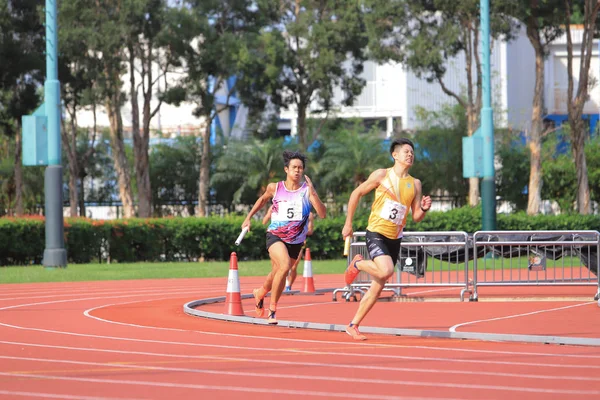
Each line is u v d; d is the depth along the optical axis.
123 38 77.31
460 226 64.25
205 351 16.98
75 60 78.31
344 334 19.64
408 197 18.36
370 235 18.50
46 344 18.14
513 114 104.12
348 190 90.56
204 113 83.81
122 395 12.66
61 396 12.63
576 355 16.20
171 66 85.19
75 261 58.75
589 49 70.62
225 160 89.50
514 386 13.09
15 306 27.69
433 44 72.19
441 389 12.91
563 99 110.25
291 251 21.81
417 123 105.19
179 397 12.49
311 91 85.12
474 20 73.12
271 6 85.75
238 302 23.42
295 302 29.22
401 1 72.31
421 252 29.72
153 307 27.06
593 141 87.81
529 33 72.00
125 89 100.31
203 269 48.69
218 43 79.19
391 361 15.56
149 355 16.47
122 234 59.75
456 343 18.02
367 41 83.94
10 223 56.34
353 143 90.56
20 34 75.31
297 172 21.48
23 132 49.06
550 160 88.94
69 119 108.06
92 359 16.02
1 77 73.88
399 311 25.47
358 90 85.50
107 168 102.44
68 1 76.06
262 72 82.81
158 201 98.38
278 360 15.77
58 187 49.59
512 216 65.69
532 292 33.38
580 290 34.47
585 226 66.31
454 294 32.62
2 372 14.63
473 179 81.12
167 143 99.62
